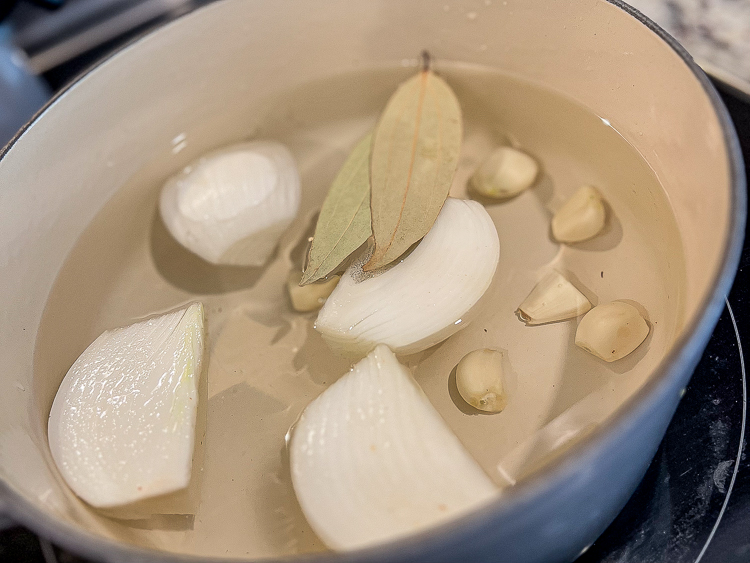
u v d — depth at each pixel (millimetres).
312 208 269
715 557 178
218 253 254
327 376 217
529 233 244
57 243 256
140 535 193
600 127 257
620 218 240
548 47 258
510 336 217
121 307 252
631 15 214
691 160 200
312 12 276
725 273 137
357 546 161
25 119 423
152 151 291
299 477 181
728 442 198
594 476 127
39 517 139
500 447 194
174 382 208
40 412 219
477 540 116
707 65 263
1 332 222
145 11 413
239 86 299
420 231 223
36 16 414
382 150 241
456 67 295
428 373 213
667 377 123
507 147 270
